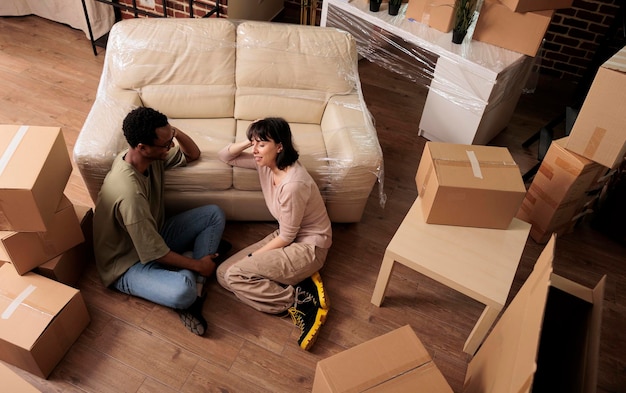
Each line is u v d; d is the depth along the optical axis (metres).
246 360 1.96
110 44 2.40
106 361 1.91
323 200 2.34
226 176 2.23
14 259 1.83
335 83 2.48
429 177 2.00
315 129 2.48
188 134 2.34
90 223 2.19
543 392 1.48
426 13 2.78
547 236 2.54
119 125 2.19
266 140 1.88
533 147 3.18
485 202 1.93
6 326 1.75
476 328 1.95
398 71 3.12
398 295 2.25
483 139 3.02
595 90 2.07
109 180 1.88
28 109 2.98
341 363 1.60
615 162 2.17
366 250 2.44
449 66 2.69
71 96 3.13
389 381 1.57
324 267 2.33
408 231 2.00
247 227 2.47
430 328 2.14
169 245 2.21
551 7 2.59
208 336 2.02
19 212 1.71
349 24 3.14
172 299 1.96
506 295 1.81
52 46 3.54
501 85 2.66
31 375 1.84
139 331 2.01
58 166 1.86
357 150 2.22
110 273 2.04
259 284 2.04
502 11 2.60
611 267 2.50
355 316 2.15
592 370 1.28
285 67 2.44
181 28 2.40
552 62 3.82
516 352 1.38
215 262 2.28
